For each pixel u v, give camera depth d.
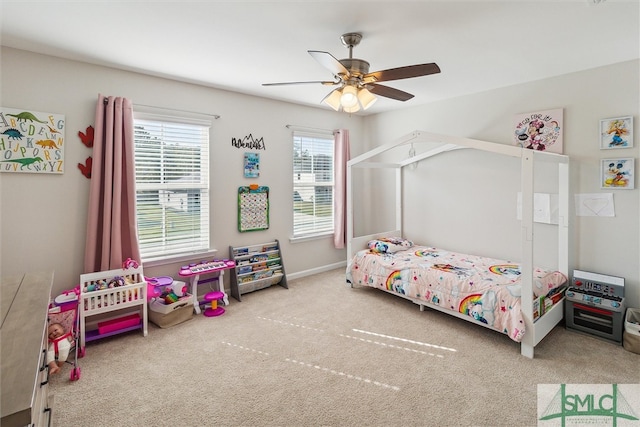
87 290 2.74
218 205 3.83
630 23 2.23
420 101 4.35
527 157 2.53
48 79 2.76
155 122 3.37
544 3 1.99
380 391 2.12
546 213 3.40
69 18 2.16
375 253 4.05
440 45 2.60
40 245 2.79
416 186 4.63
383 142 5.03
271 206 4.32
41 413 1.32
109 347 2.70
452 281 3.05
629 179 2.88
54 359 2.27
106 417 1.88
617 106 2.95
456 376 2.28
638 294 2.89
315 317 3.29
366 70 2.37
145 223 3.36
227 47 2.62
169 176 3.48
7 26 2.27
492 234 3.87
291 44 2.57
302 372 2.34
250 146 4.06
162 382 2.22
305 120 4.59
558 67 3.07
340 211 4.92
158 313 3.09
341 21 2.21
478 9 2.06
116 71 3.09
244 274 3.88
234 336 2.89
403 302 3.69
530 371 2.33
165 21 2.21
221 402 2.02
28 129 2.69
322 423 1.84
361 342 2.78
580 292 2.99
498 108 3.74
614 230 3.00
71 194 2.91
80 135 2.92
